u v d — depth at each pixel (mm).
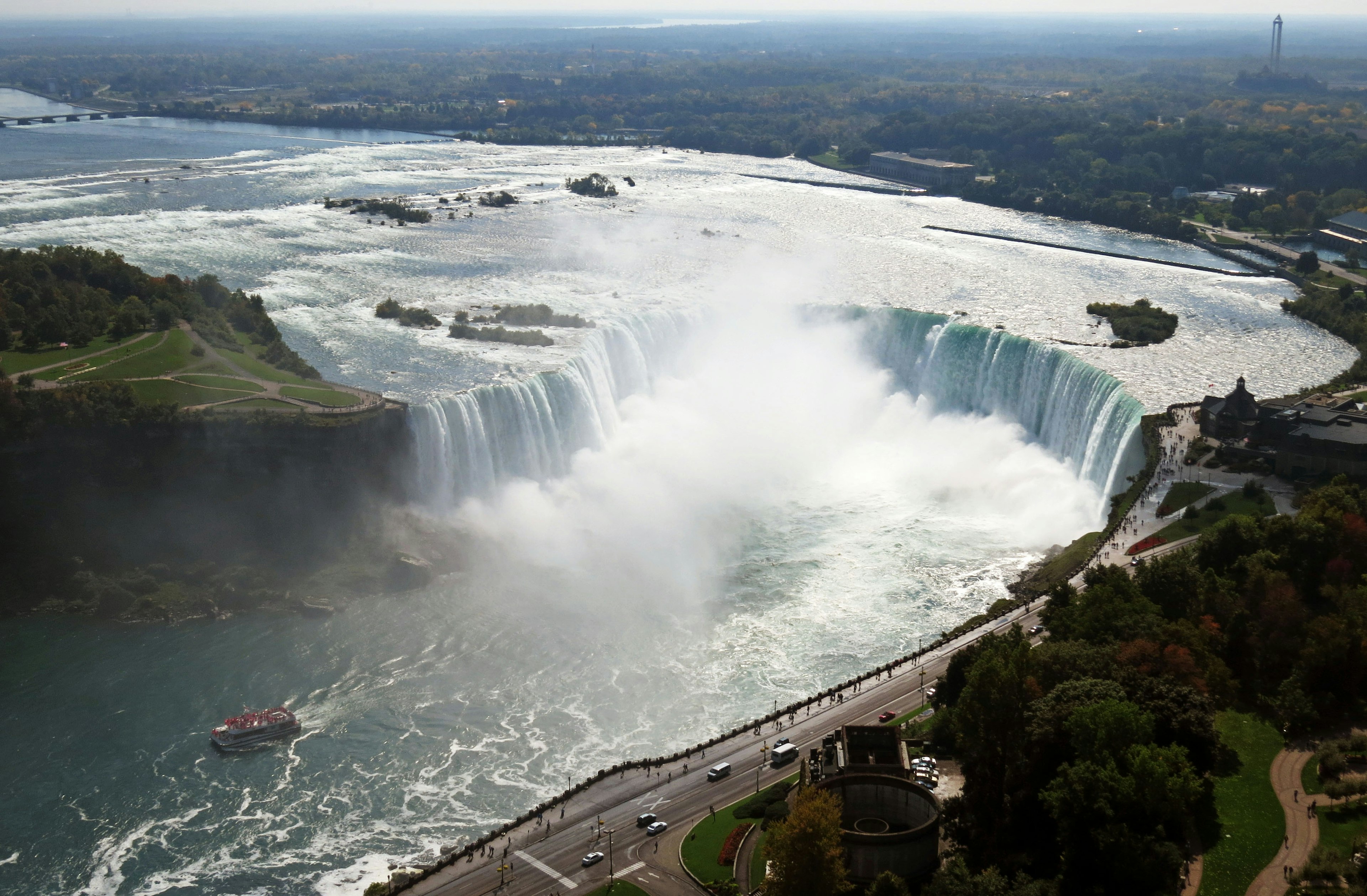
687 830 169000
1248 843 153625
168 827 177625
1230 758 173125
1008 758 160375
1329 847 150750
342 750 195125
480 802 182750
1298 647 191875
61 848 173375
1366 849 147500
